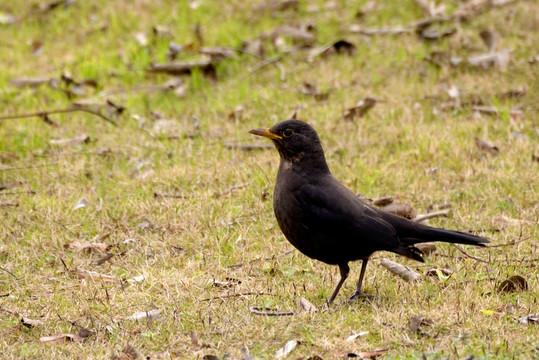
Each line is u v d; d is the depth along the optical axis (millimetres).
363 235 8398
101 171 12656
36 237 10531
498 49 15641
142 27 17750
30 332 8273
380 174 11969
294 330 7898
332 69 15641
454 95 14188
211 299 8766
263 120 14156
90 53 17000
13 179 12469
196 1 18438
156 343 7840
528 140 12828
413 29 16609
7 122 14570
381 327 7832
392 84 14977
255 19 17703
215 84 15703
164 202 11336
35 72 16469
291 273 9398
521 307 8227
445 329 7762
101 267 9891
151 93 15469
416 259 8352
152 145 13391
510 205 10961
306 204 8516
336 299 8852
